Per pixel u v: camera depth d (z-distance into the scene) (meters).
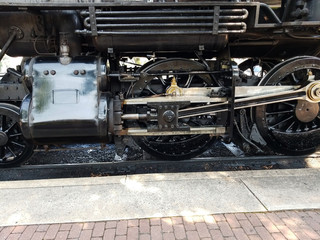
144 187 2.80
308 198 2.65
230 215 2.43
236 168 3.93
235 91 3.32
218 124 3.40
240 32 2.89
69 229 2.27
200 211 2.47
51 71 2.85
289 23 2.88
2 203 2.56
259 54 4.39
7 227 2.29
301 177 3.01
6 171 3.89
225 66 3.29
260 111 3.62
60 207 2.51
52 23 3.10
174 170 3.89
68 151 4.55
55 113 2.81
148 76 3.31
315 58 3.52
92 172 3.86
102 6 2.72
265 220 2.38
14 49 3.36
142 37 2.94
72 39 3.15
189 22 2.89
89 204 2.55
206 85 3.60
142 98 3.12
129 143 4.20
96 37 2.91
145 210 2.48
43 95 2.83
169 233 2.23
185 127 3.17
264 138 3.79
